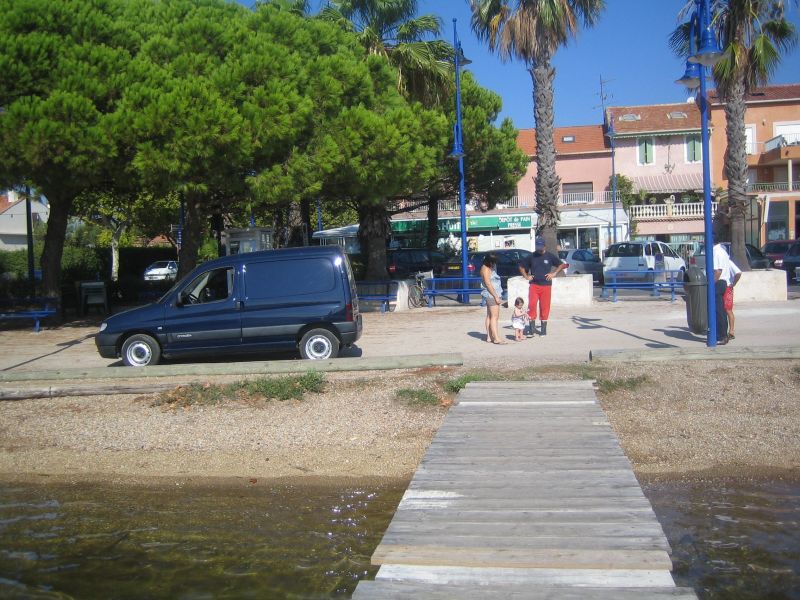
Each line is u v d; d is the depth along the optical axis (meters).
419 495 6.01
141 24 17.31
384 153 17.72
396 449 8.37
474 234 41.44
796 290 23.23
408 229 40.44
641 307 17.83
